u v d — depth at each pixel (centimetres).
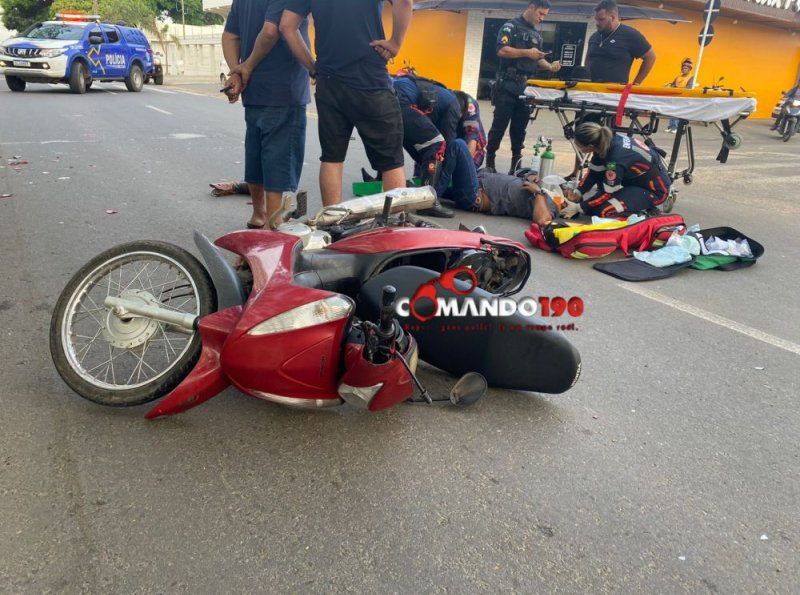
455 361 267
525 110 753
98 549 180
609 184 551
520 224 583
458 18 1961
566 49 1905
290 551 183
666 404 279
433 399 267
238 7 455
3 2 3938
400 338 223
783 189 824
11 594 164
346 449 232
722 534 202
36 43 1562
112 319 244
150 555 179
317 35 410
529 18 724
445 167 580
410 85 565
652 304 400
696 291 429
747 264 491
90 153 806
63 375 238
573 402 277
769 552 195
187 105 1521
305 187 680
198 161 798
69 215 513
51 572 172
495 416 262
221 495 204
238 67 425
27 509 193
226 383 229
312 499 205
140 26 3825
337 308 213
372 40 406
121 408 247
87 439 228
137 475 211
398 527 196
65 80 1597
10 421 235
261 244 256
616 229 482
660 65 1944
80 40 1638
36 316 321
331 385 223
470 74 1988
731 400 286
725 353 334
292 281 228
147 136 979
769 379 307
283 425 244
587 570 183
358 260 265
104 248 434
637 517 207
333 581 174
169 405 223
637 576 183
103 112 1266
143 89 2069
